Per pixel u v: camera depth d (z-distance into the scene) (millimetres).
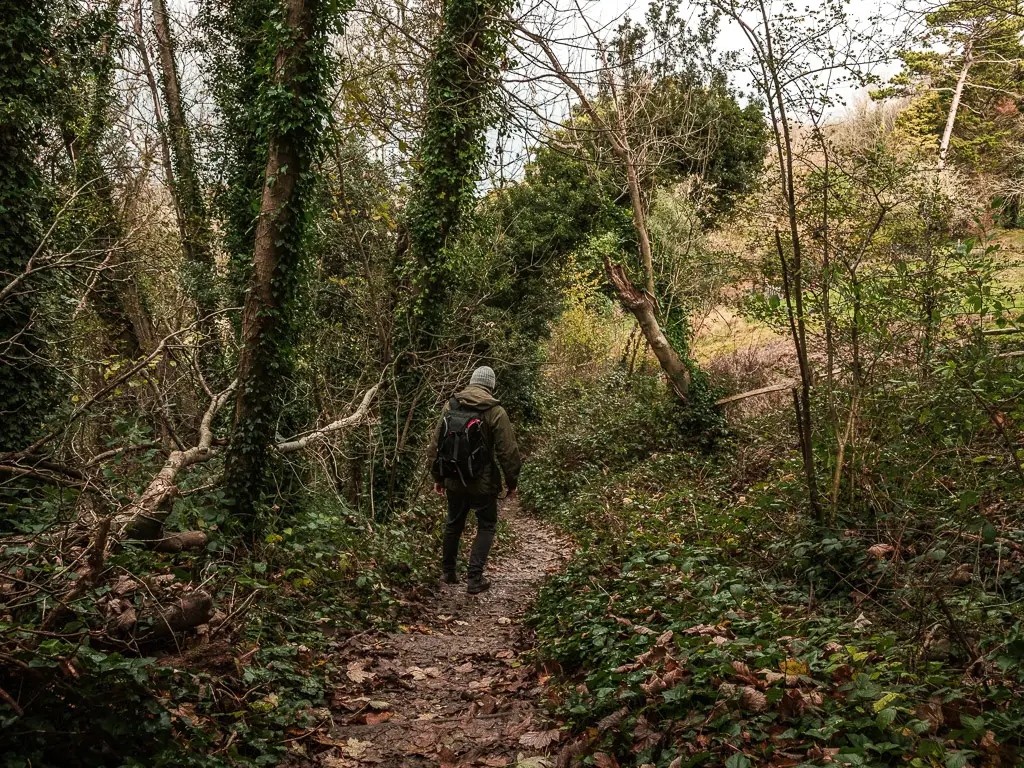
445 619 6695
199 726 3229
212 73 16000
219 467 7914
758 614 4430
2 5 9891
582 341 25531
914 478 5418
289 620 5094
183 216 18391
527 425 22562
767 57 5789
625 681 3598
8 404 9016
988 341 5797
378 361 11430
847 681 3070
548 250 21688
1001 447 5453
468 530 11289
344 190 12000
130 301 13625
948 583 4336
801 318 5773
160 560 4906
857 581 4969
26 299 9000
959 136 23141
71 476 5613
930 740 2500
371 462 10516
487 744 3715
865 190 6492
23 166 9641
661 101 16109
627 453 14828
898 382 5883
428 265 11844
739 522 6516
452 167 11836
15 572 3676
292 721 3781
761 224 10125
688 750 2900
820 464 6734
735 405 15172
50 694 2734
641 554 6367
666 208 20000
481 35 11602
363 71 12195
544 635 5484
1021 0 7453
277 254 7641
